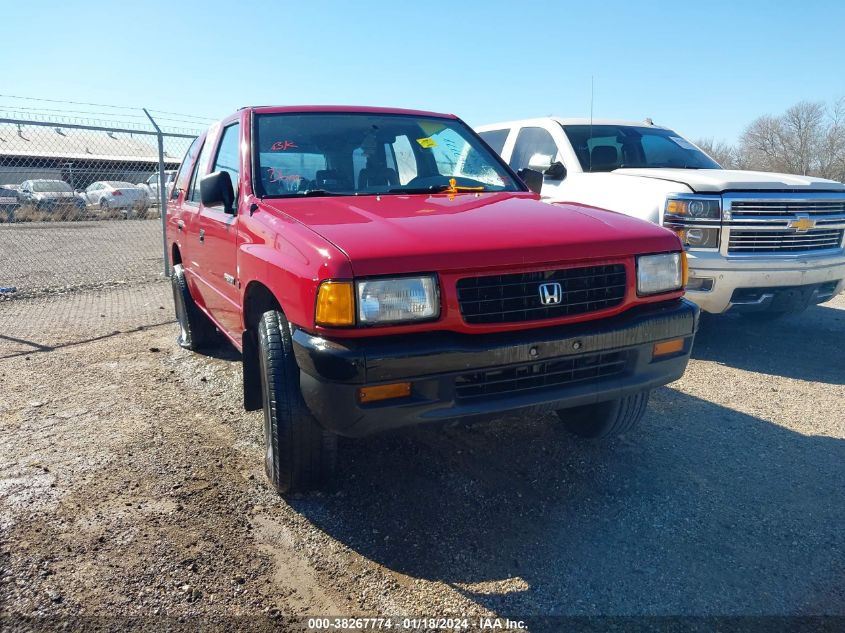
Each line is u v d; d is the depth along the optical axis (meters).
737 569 2.66
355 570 2.69
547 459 3.63
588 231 2.98
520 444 3.81
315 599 2.52
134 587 2.57
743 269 5.16
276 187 3.68
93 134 12.40
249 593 2.54
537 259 2.76
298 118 4.14
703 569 2.67
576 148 6.57
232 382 5.00
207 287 4.59
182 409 4.46
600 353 2.86
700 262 5.15
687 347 3.14
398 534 2.94
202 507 3.16
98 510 3.13
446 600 2.50
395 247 2.64
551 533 2.93
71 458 3.69
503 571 2.67
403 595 2.53
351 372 2.51
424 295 2.61
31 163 12.56
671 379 3.11
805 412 4.31
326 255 2.62
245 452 3.77
